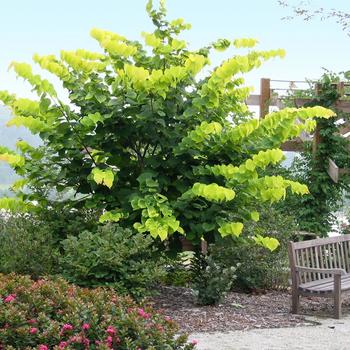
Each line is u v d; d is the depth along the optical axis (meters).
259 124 9.03
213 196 8.45
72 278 7.84
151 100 8.92
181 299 9.20
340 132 14.49
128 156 9.64
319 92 14.24
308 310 8.83
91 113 9.09
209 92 8.98
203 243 10.76
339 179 13.97
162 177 9.23
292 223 10.78
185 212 8.88
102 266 7.86
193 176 9.25
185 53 9.66
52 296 5.00
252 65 9.08
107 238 8.11
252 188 8.97
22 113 9.50
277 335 7.11
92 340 4.49
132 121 9.22
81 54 9.51
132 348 4.37
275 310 8.67
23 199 10.02
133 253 7.98
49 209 9.84
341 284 8.68
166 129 9.16
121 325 4.56
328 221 13.85
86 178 9.38
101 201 9.56
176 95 9.21
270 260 10.25
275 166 13.81
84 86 9.23
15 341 4.40
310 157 14.16
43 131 9.14
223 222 8.83
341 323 7.94
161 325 4.70
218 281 8.82
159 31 9.74
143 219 8.55
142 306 5.23
